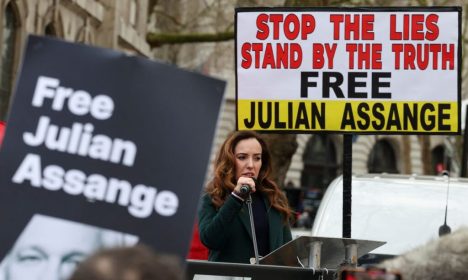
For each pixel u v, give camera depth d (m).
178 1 42.56
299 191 28.84
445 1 32.19
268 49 6.74
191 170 3.55
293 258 5.64
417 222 7.86
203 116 3.58
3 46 28.59
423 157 49.84
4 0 27.69
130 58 3.58
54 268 3.45
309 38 6.73
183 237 3.51
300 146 61.62
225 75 51.31
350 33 6.74
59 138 3.53
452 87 6.73
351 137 6.75
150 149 3.54
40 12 31.11
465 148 14.40
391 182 8.39
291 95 6.73
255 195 6.41
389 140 64.62
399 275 2.82
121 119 3.55
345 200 6.68
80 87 3.56
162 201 3.52
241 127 6.74
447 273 2.78
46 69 3.56
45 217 3.47
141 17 45.44
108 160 3.53
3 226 3.46
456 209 7.95
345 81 6.73
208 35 34.06
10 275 3.45
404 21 6.73
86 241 3.48
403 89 6.73
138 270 2.33
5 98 28.98
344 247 5.54
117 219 3.49
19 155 3.51
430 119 6.74
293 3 28.72
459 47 6.71
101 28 38.91
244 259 6.23
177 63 47.72
